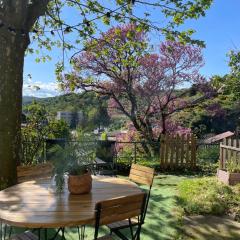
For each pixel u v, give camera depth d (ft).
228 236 17.42
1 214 11.68
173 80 58.23
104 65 54.49
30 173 17.31
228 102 60.39
